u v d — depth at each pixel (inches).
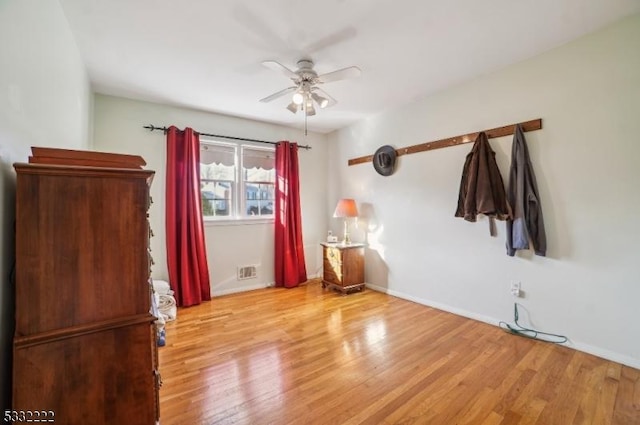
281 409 64.7
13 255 46.4
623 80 80.8
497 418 61.3
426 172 132.8
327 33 82.4
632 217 80.4
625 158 81.0
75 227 44.5
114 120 126.6
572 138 90.2
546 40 88.8
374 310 126.9
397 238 146.8
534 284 99.3
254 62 98.2
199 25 77.9
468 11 74.1
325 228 191.0
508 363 82.5
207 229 148.3
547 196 95.3
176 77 109.0
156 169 135.2
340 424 60.1
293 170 172.6
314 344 95.3
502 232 107.4
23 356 40.8
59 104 69.0
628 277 81.2
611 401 66.1
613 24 81.7
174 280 133.2
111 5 69.5
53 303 43.0
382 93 127.5
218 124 151.6
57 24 67.1
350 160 173.5
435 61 100.1
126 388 47.4
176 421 61.0
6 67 43.1
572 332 91.3
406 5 71.2
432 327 108.1
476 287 115.3
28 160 48.8
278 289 161.5
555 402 66.1
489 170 105.7
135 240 48.7
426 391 70.5
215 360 85.7
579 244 89.5
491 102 108.9
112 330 46.4
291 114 152.6
